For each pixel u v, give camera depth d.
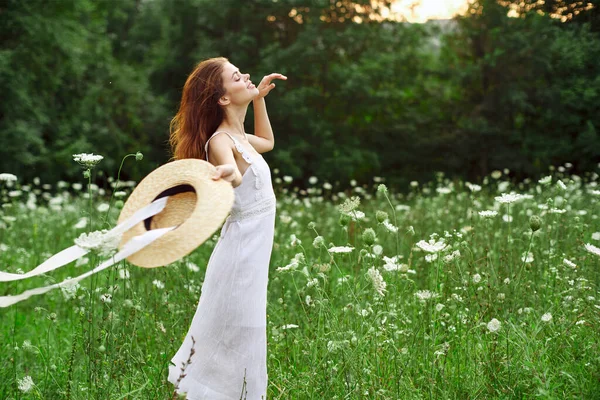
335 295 4.55
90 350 3.51
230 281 3.39
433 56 28.61
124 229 2.95
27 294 2.95
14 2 23.14
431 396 3.33
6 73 22.22
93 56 29.00
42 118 23.45
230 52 25.78
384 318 3.82
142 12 36.28
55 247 8.09
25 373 4.32
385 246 7.30
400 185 26.27
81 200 11.87
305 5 25.38
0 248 7.60
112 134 27.44
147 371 4.08
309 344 3.80
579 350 3.78
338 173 25.44
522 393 3.47
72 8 25.25
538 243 5.64
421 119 26.59
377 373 3.56
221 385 3.38
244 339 3.40
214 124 3.56
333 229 8.62
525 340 3.63
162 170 3.31
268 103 24.62
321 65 25.94
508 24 20.70
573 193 9.80
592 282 4.50
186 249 2.94
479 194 10.96
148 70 30.28
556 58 16.91
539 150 20.95
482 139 23.75
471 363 3.68
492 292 4.34
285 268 3.98
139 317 4.31
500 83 22.52
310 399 3.46
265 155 24.75
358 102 26.44
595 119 18.89
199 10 26.56
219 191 3.08
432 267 4.50
